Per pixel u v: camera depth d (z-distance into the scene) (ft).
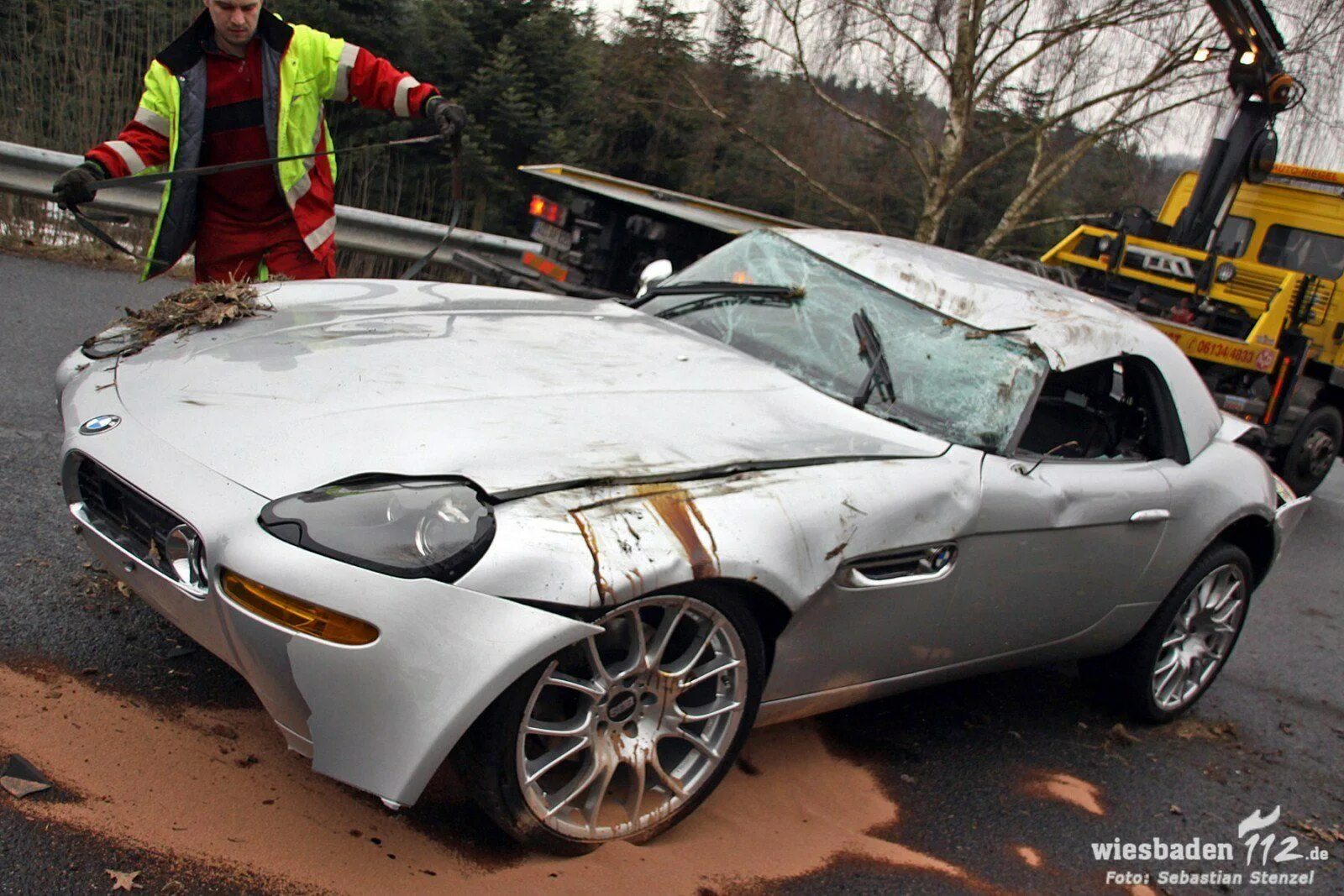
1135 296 31.37
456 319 11.32
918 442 10.53
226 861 7.47
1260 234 32.99
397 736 7.13
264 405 8.63
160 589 8.01
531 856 8.25
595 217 25.82
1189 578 13.33
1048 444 12.43
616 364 10.59
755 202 62.44
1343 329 31.40
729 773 10.30
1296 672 17.29
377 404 8.68
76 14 38.91
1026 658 12.08
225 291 10.95
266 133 13.38
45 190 27.02
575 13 60.18
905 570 9.79
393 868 7.79
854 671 10.01
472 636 7.16
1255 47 31.81
